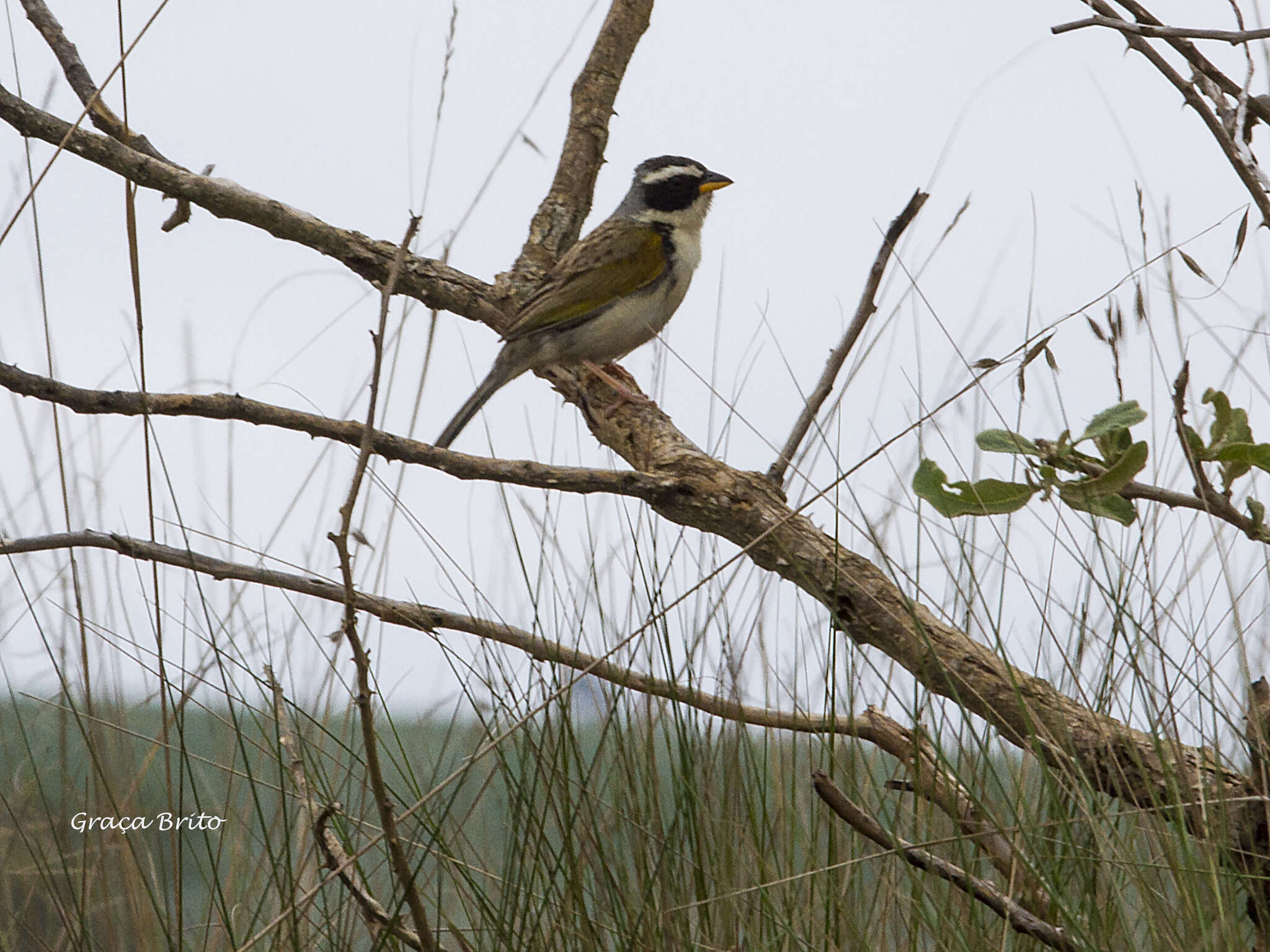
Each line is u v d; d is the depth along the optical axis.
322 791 5.59
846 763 5.39
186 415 6.06
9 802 6.09
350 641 4.14
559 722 5.29
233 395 6.00
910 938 4.86
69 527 5.77
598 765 5.39
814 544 5.84
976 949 4.77
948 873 4.60
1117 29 4.55
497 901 5.47
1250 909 4.70
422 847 5.43
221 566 5.62
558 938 5.32
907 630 5.54
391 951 5.18
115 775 6.11
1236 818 4.65
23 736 6.23
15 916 5.91
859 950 4.96
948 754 5.21
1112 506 4.90
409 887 4.49
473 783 5.93
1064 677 5.30
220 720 6.09
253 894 5.90
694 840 5.17
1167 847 4.55
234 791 6.17
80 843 6.02
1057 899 4.59
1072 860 4.84
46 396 5.89
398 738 5.75
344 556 4.07
